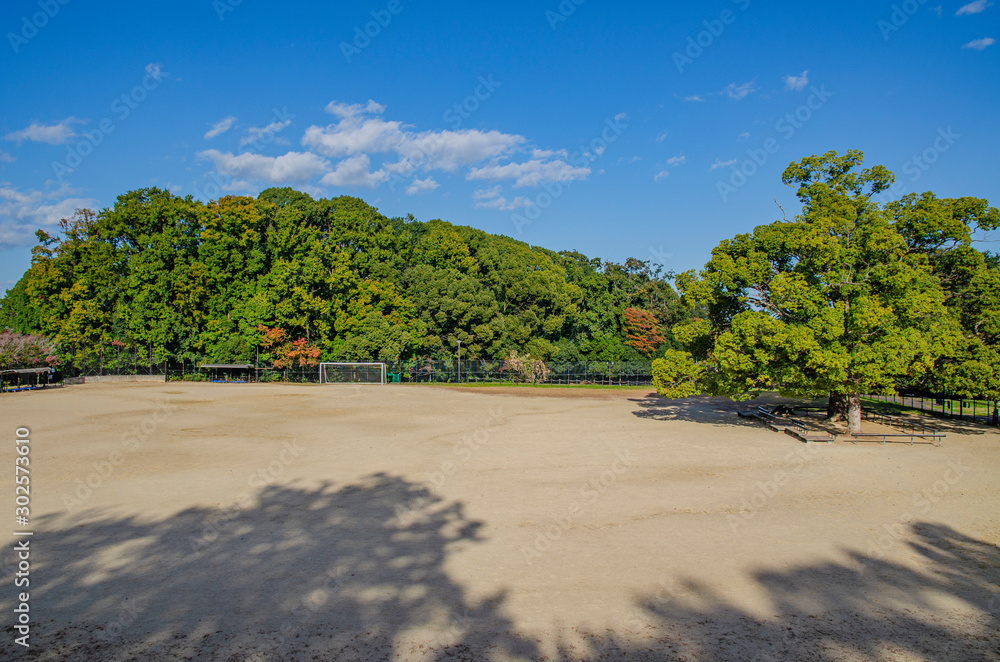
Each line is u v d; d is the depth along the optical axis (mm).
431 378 64062
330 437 26453
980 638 9109
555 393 50750
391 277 70000
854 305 23672
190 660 8258
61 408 36812
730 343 25219
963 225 24938
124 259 62344
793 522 14445
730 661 8406
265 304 62031
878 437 25703
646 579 11164
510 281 71375
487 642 8867
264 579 11078
